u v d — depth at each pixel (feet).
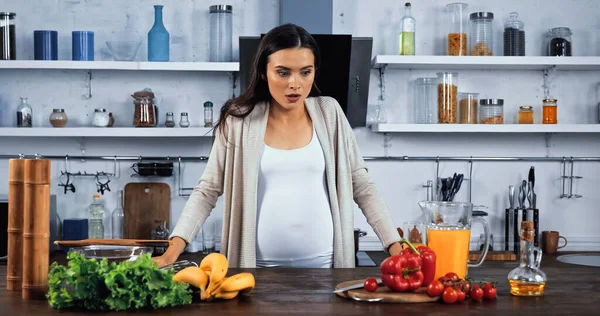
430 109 12.48
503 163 13.24
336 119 7.87
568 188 13.30
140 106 12.36
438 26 13.09
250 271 6.45
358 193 7.93
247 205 7.53
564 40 12.57
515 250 12.44
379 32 13.07
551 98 13.23
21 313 4.78
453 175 13.08
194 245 12.57
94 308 4.88
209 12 12.81
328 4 12.44
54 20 12.94
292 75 6.99
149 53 12.30
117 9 12.97
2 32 12.13
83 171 13.00
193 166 13.07
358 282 5.51
